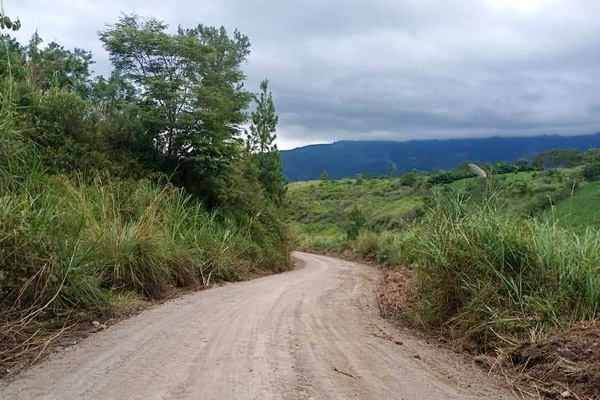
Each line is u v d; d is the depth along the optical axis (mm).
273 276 17141
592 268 6238
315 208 71750
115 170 13453
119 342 5793
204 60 16969
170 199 14102
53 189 9023
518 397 4496
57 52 21281
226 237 15398
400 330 7359
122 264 9039
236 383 4328
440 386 4621
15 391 4098
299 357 5270
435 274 7340
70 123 13477
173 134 16203
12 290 6340
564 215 7328
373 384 4516
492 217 7395
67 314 6734
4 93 9078
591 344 5070
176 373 4586
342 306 9172
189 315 7531
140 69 16672
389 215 37438
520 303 6215
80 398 3926
